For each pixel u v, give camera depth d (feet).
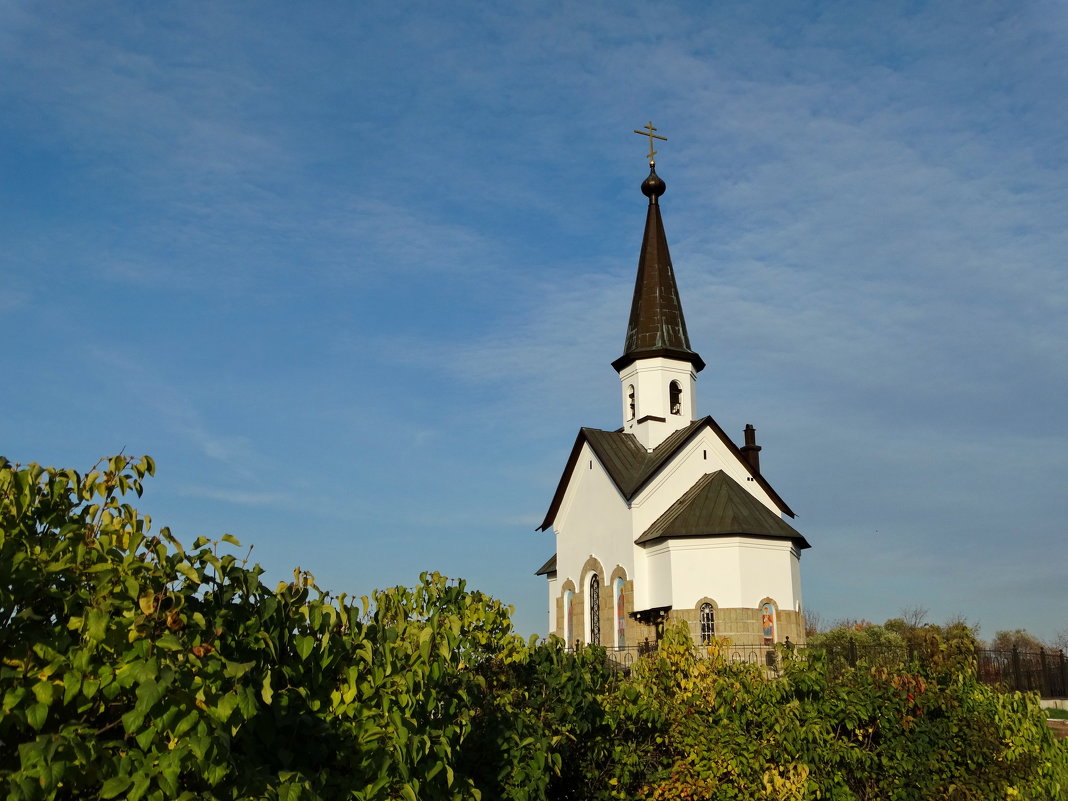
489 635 35.09
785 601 105.19
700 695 41.73
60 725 16.02
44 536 17.97
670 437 123.13
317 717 20.79
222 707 16.16
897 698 43.70
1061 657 112.78
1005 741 46.16
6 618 16.37
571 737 35.04
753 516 107.24
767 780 38.83
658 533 107.55
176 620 17.84
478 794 24.21
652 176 137.08
